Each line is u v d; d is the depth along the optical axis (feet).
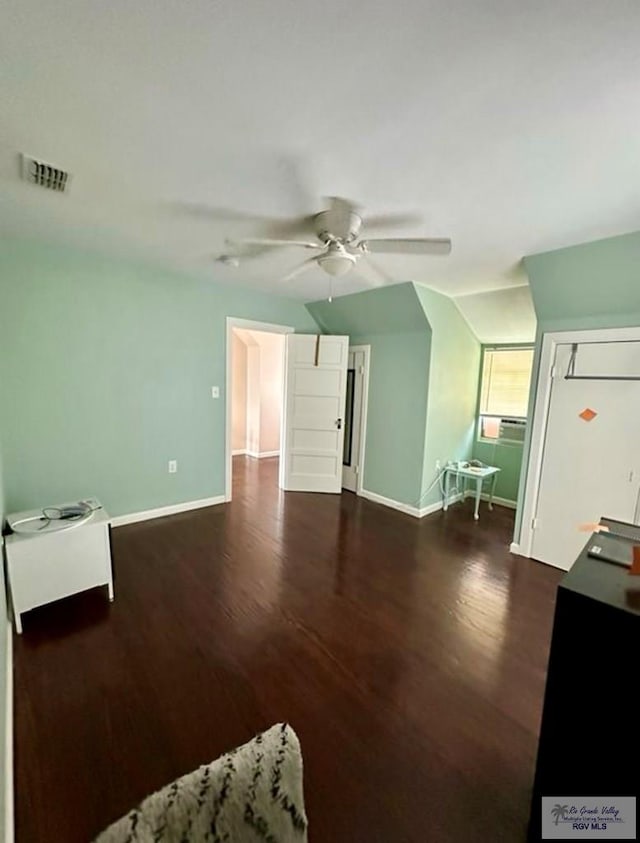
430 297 12.75
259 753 2.78
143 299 11.59
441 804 4.43
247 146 5.25
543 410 10.47
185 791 2.43
